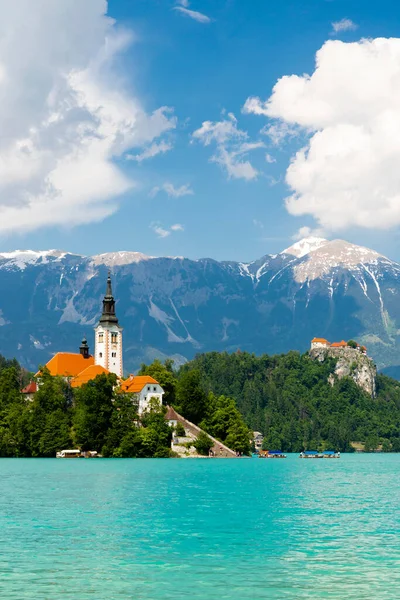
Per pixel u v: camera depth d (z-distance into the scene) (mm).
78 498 123250
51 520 96625
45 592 59688
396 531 88875
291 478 183375
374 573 66000
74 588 60875
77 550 75750
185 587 61312
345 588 61031
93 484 149125
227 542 80688
